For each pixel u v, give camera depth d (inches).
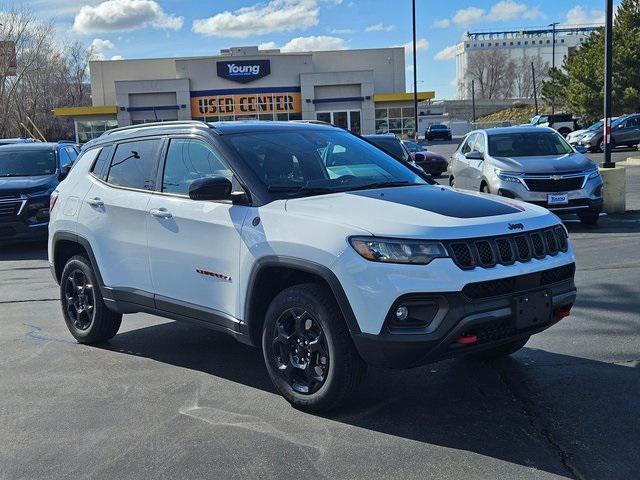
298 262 162.9
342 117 1872.5
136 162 219.9
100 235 224.4
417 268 148.2
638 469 137.9
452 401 177.0
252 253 173.6
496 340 156.6
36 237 464.4
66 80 2551.7
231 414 173.6
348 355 160.6
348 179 194.5
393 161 217.3
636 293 273.4
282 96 1887.3
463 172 510.6
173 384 197.9
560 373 193.2
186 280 196.1
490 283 152.9
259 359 219.3
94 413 177.8
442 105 4392.2
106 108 1851.6
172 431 164.6
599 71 1720.0
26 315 289.1
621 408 167.6
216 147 193.5
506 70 5462.6
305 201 174.2
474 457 145.2
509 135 485.7
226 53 2005.4
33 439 162.9
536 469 139.0
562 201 426.3
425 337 147.8
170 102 1867.6
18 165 506.3
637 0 1736.0
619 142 1269.7
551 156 459.8
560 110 2741.1
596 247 376.5
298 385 172.7
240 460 147.9
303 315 167.3
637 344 214.7
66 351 234.8
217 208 186.1
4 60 1895.9
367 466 142.9
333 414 170.7
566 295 168.1
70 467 147.9
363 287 151.3
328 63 1991.9
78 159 249.1
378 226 154.6
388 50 1984.5
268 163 189.9
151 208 205.3
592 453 145.3
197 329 259.4
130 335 253.4
